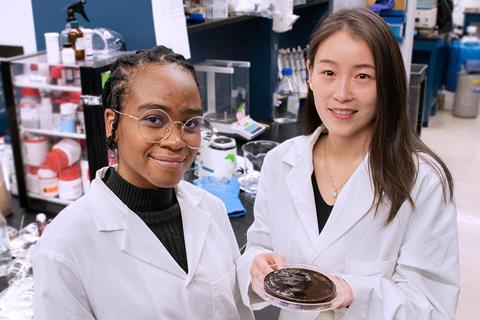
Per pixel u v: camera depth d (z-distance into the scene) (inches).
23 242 68.4
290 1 117.3
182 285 43.1
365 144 54.7
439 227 50.8
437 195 51.1
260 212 61.7
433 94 246.8
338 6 106.8
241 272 51.7
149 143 39.2
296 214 57.4
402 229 51.7
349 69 48.9
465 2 290.8
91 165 75.2
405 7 104.5
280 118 125.8
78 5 80.9
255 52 123.0
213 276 45.8
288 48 146.3
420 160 52.2
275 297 47.0
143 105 38.9
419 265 50.4
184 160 40.9
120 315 40.3
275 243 59.1
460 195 169.3
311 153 58.4
